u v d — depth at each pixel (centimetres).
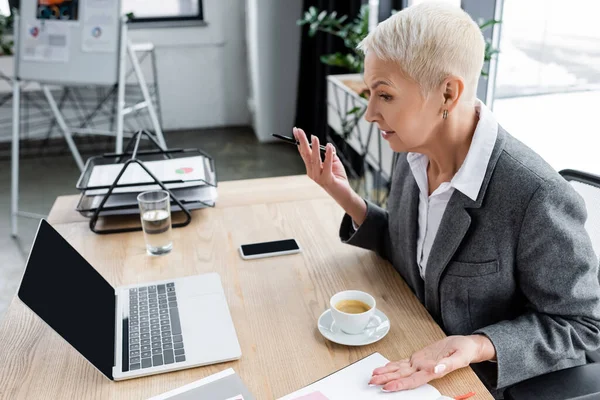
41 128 440
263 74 412
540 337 95
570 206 96
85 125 445
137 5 430
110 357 93
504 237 100
